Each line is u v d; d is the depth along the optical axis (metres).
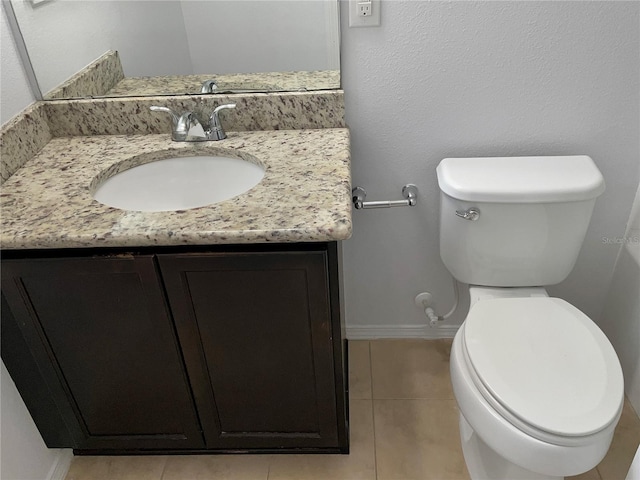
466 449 1.53
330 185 1.19
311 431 1.43
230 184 1.45
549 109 1.48
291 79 1.46
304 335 1.23
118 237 1.06
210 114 1.47
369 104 1.50
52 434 1.45
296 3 1.37
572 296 1.82
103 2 1.39
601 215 1.64
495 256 1.50
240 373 1.31
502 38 1.38
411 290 1.85
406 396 1.74
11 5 1.35
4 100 1.34
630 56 1.38
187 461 1.58
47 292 1.17
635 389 1.63
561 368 1.23
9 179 1.29
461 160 1.52
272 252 1.09
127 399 1.38
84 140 1.50
